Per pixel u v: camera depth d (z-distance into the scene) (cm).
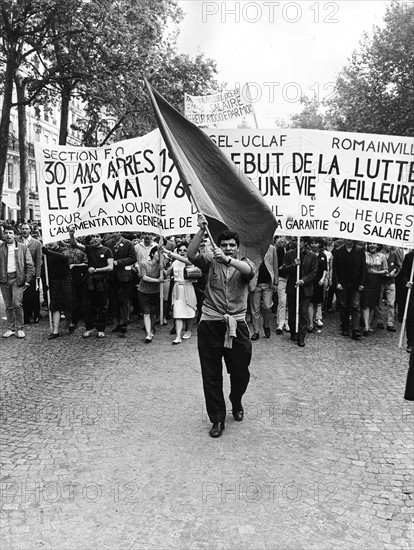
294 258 880
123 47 1870
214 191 516
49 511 354
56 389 621
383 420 521
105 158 912
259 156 902
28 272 899
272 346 848
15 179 4381
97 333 938
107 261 891
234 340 486
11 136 4084
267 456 437
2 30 1822
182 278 860
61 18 1720
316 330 977
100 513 352
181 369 704
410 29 2377
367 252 940
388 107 2453
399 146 874
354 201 891
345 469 415
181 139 516
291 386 633
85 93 2008
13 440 473
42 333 947
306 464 423
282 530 332
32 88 2039
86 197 910
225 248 475
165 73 2091
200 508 357
